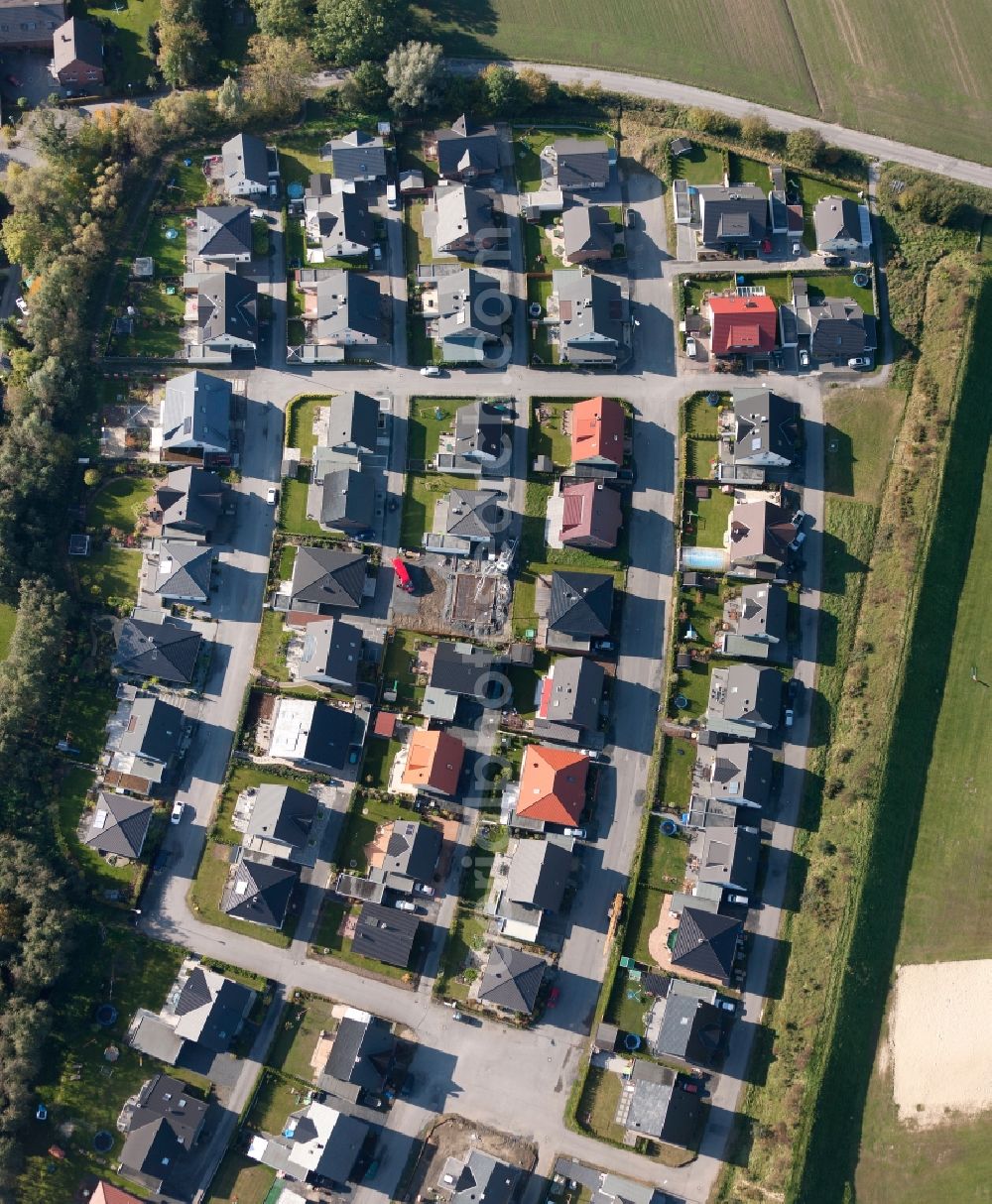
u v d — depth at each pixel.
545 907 117.88
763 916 119.25
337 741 122.62
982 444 133.88
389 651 127.25
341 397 131.75
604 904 120.12
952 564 129.38
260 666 127.75
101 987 119.44
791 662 126.00
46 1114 115.50
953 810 122.25
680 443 132.75
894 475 131.50
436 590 129.00
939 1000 116.25
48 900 117.25
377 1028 115.38
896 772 121.69
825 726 124.12
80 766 125.62
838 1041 113.62
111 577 131.00
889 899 118.94
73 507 133.12
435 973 118.81
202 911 121.12
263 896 117.06
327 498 129.38
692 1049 112.81
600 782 123.19
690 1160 112.94
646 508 131.00
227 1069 116.69
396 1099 115.88
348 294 133.88
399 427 134.25
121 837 120.56
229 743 125.94
